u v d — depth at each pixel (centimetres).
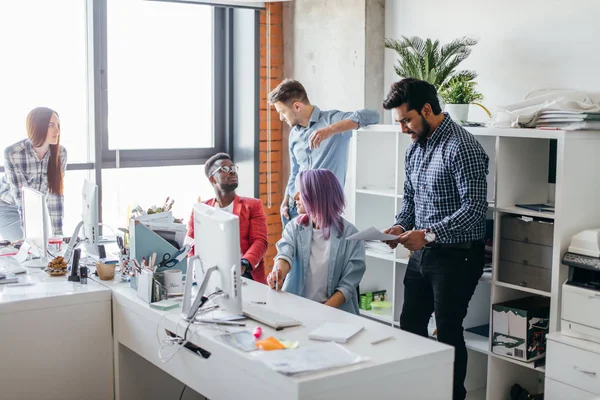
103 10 544
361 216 461
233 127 620
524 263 364
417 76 429
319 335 269
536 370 399
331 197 347
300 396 226
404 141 427
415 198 372
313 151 468
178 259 351
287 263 346
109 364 355
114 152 563
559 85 403
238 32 605
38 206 398
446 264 351
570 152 340
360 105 521
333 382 232
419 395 253
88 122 547
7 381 330
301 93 464
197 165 612
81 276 365
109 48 552
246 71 603
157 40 579
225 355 259
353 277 346
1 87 511
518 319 368
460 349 356
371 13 514
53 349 340
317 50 559
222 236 278
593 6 384
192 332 279
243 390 252
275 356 247
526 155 380
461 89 400
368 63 517
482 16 443
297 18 577
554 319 348
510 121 369
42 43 523
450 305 352
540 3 409
